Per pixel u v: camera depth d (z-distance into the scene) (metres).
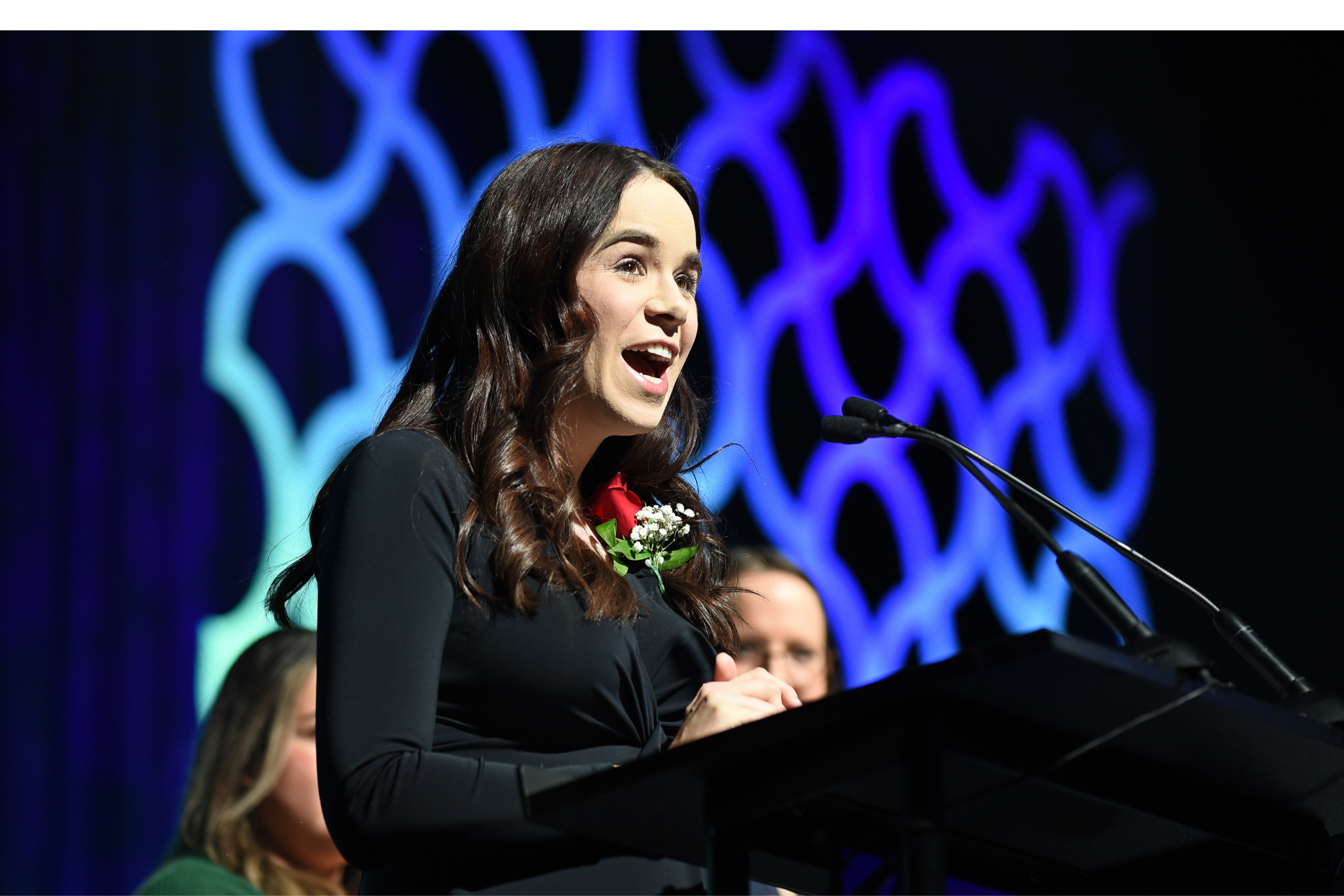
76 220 12.99
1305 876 4.36
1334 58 20.34
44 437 12.55
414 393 5.53
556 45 16.08
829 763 3.55
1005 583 18.02
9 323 12.54
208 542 13.18
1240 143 20.84
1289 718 3.60
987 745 3.52
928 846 3.31
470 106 15.37
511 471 4.92
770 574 10.02
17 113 12.84
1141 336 20.06
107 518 12.75
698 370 16.27
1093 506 19.02
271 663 9.80
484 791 4.11
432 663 4.37
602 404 5.34
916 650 17.14
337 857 9.62
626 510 5.61
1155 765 3.94
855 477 17.19
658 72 16.78
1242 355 20.70
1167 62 20.59
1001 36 19.44
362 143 14.56
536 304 5.30
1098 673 3.19
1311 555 20.53
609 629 4.84
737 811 3.71
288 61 14.34
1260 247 20.81
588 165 5.50
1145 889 4.56
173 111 13.62
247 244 13.76
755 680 4.46
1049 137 19.70
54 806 12.21
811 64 17.86
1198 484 20.05
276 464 13.56
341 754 4.18
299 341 13.95
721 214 16.88
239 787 9.55
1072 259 19.59
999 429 18.38
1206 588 19.80
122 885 12.33
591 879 4.49
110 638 12.62
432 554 4.56
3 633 12.17
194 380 13.32
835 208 17.72
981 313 18.69
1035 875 4.59
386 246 14.62
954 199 18.64
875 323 17.70
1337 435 20.84
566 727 4.70
